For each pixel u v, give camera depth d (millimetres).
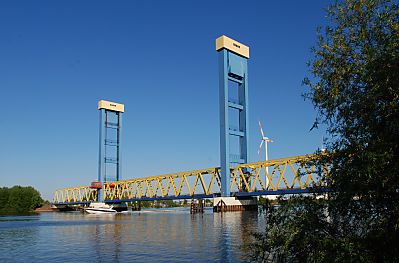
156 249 38469
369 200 12961
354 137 13383
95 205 157250
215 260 30938
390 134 12438
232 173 118500
